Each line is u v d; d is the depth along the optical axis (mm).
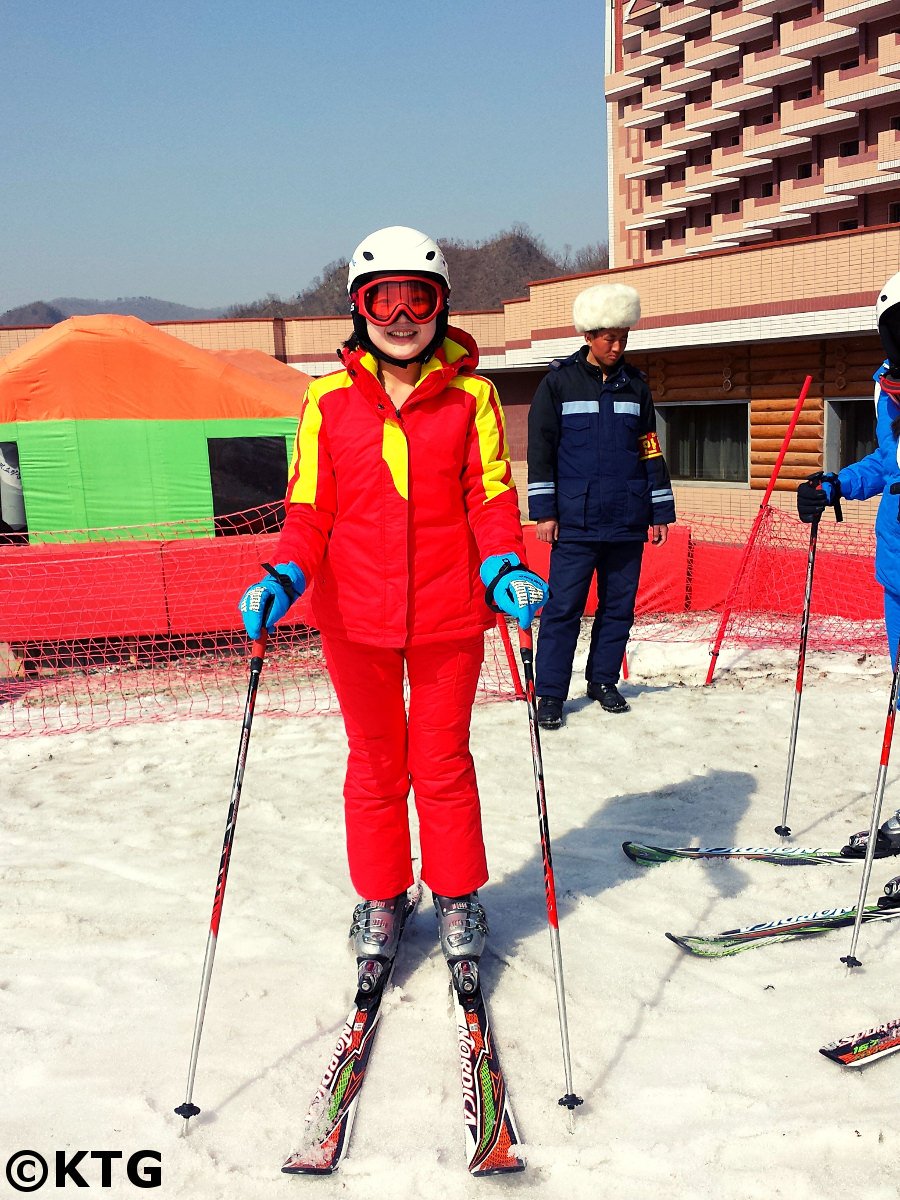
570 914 3375
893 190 41562
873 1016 2717
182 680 6926
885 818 4082
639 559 5621
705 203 51750
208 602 7598
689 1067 2551
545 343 22219
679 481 19516
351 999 2920
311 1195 2195
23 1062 2650
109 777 4906
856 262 15992
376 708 2842
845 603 8211
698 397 18812
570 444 5391
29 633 7422
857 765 4703
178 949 3209
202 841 4070
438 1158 2260
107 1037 2760
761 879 3582
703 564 8820
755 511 17875
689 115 49938
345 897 3521
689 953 3105
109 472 8094
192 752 5215
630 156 55188
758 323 17141
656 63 51906
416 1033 2740
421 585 2730
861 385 16219
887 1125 2289
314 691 6523
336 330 27672
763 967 2996
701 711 5590
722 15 46844
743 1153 2248
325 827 4180
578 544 5402
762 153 46500
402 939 3240
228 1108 2467
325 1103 2449
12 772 5059
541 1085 2506
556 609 5402
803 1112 2359
